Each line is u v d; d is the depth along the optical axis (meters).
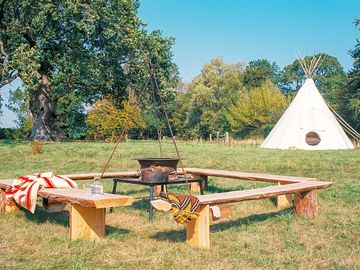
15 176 11.05
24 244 4.72
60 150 17.81
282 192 5.58
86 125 40.50
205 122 57.75
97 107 34.66
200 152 18.23
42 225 5.66
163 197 4.79
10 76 24.81
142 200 7.70
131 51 27.12
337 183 9.61
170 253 4.38
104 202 4.59
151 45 27.67
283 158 15.41
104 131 34.00
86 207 4.92
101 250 4.49
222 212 5.54
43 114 28.52
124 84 29.12
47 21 23.84
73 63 25.53
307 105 23.44
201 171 8.70
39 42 24.55
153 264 4.05
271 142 23.75
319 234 5.23
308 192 6.23
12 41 24.44
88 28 23.11
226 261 4.14
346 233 5.27
